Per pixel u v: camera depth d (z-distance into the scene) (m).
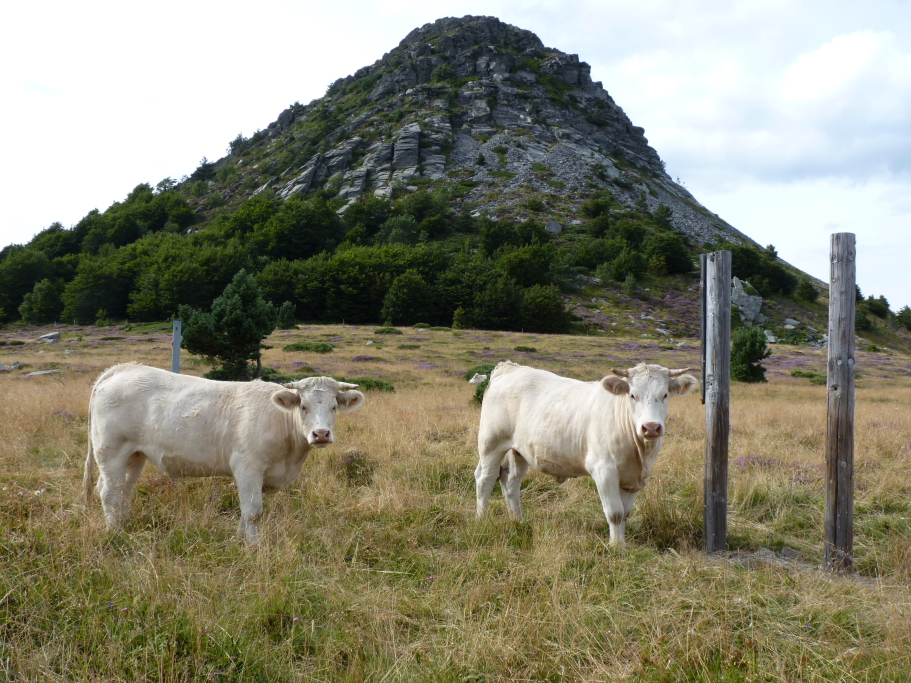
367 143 149.38
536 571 4.73
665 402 5.45
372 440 9.71
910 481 7.63
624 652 3.72
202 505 6.23
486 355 39.22
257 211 113.06
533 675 3.53
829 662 3.53
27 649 3.46
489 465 6.85
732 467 8.46
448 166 139.50
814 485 7.62
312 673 3.45
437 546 5.68
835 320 5.21
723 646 3.69
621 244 100.50
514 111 164.00
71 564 4.41
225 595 4.16
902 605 4.16
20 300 87.50
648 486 7.52
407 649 3.75
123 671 3.30
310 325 62.00
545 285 82.50
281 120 194.00
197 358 35.00
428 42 195.88
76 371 26.03
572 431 6.08
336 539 5.45
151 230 130.50
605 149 164.50
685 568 4.76
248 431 5.75
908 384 34.75
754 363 32.06
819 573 4.89
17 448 8.24
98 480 6.11
